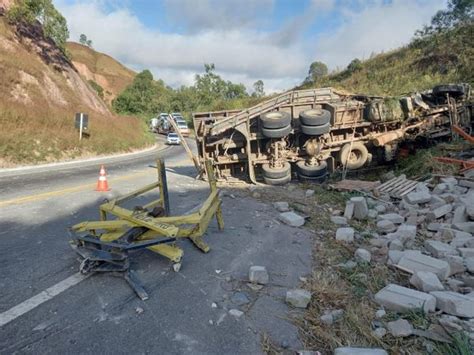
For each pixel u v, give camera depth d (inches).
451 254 167.6
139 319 116.4
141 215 161.6
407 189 291.4
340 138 410.3
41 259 161.5
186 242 189.0
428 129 434.6
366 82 1072.2
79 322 113.5
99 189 324.8
